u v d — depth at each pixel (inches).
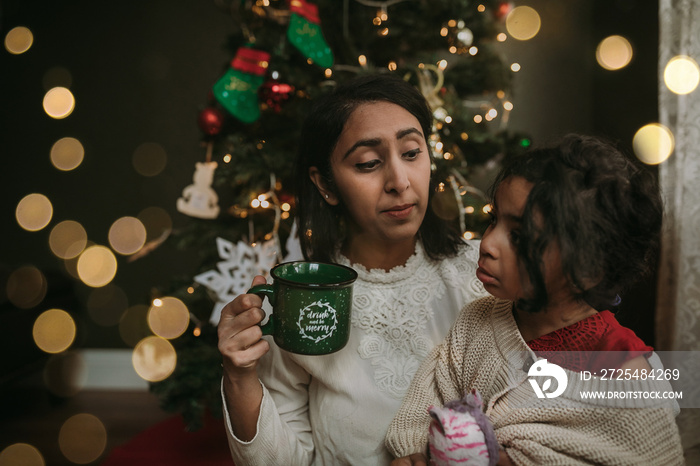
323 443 32.6
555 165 25.0
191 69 108.4
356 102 30.3
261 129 74.9
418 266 34.7
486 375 28.8
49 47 108.4
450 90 75.5
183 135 109.7
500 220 26.5
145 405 101.6
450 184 68.6
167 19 107.7
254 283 29.2
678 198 64.8
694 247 63.2
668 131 67.9
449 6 71.3
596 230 24.5
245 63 64.8
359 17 73.5
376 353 33.0
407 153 29.8
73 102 109.5
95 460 78.7
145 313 111.9
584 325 27.1
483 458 23.5
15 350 92.4
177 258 111.3
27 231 111.3
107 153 110.6
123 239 111.3
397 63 76.6
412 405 30.1
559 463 24.4
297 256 48.4
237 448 29.5
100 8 107.7
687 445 45.5
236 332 27.1
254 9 74.3
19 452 81.2
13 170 110.9
